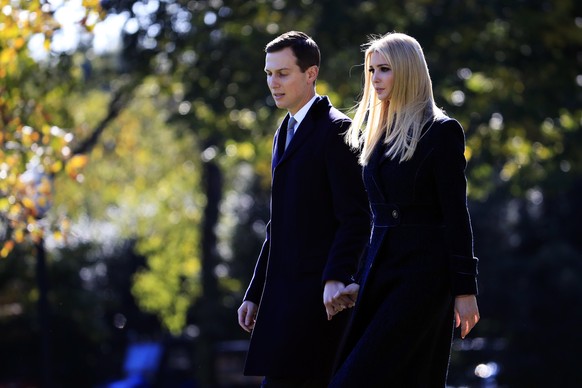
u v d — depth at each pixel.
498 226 117.75
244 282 112.31
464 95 57.50
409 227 14.45
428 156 14.25
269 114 57.50
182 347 127.75
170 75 58.06
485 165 60.28
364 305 14.62
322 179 15.34
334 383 14.21
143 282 96.31
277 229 15.61
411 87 14.48
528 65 57.50
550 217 120.81
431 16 56.44
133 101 80.69
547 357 103.06
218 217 88.62
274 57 15.52
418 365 14.42
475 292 13.92
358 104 15.82
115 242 124.25
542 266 108.50
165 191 91.75
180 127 62.16
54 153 29.52
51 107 40.59
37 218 30.36
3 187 29.03
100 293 91.00
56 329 85.50
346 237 14.95
